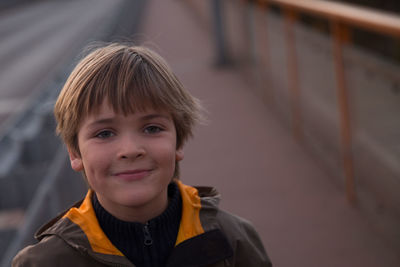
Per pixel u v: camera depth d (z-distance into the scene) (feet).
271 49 17.16
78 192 9.27
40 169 10.70
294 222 10.11
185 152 14.83
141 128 3.57
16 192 10.69
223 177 12.82
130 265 3.62
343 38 10.32
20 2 139.23
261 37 18.60
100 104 3.50
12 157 11.85
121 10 36.50
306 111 13.83
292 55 14.60
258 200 11.28
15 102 34.30
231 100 19.85
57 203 7.85
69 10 110.83
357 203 10.41
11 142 12.57
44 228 3.99
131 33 38.83
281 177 12.47
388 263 8.40
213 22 25.77
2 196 10.64
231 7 23.79
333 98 11.40
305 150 14.05
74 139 3.79
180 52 31.71
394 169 8.58
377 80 8.84
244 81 22.54
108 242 3.66
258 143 15.02
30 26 89.86
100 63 3.59
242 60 23.17
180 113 3.80
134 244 3.74
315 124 13.14
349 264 8.49
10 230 9.23
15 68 49.75
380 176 9.21
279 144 14.78
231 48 25.34
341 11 10.12
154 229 3.81
